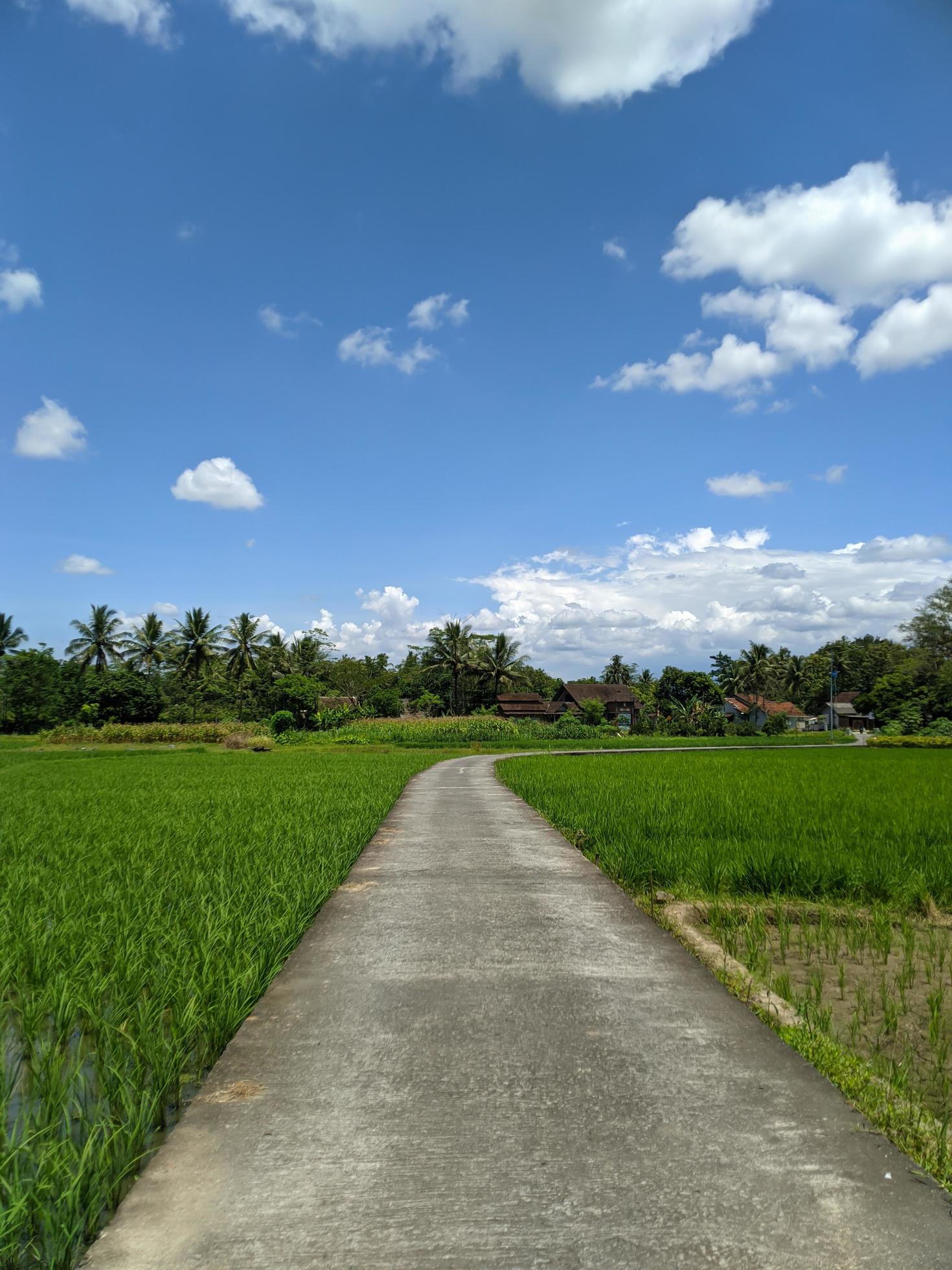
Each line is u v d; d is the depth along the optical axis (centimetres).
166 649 6775
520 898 674
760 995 447
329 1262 218
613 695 7700
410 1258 220
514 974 474
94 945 470
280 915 568
